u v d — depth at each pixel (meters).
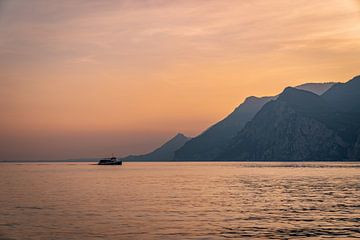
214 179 173.38
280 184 139.12
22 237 47.59
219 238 47.00
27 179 177.25
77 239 46.56
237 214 64.81
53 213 65.75
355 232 50.00
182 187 124.88
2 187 126.19
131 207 73.81
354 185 132.00
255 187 124.75
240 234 49.03
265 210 69.94
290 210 69.94
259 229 52.00
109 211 68.12
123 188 120.69
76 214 64.56
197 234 49.03
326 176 191.00
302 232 50.09
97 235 48.53
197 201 84.06
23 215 63.56
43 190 113.38
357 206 75.38
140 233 49.62
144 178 183.12
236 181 158.12
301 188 120.31
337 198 90.12
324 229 51.91
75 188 121.12
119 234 49.06
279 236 47.91
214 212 67.25
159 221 57.91
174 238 47.03
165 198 90.06
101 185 134.88
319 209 71.19
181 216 62.56
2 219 59.72
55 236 48.06
